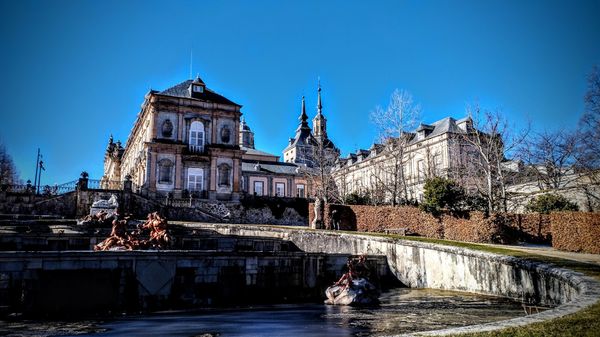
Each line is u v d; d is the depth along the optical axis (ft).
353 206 110.11
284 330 37.06
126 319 46.03
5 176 211.20
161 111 158.40
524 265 51.11
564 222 69.36
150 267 57.57
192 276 60.44
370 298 54.90
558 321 24.21
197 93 167.84
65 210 121.49
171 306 58.03
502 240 82.07
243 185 230.89
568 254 62.39
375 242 79.20
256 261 64.80
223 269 62.49
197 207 137.90
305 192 240.53
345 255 71.61
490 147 117.39
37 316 49.14
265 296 64.64
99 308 54.49
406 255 72.64
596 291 33.50
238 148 164.76
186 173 158.61
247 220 153.58
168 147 155.74
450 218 89.40
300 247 98.43
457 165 141.69
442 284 65.46
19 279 50.75
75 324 42.57
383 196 145.38
